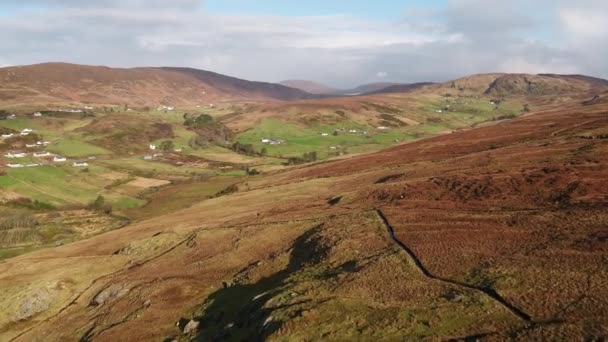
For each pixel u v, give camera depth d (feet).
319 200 275.80
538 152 273.95
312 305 116.37
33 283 224.12
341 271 141.90
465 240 147.74
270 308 122.62
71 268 242.78
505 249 134.92
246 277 176.14
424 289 117.80
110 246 284.00
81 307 205.46
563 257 120.78
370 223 185.57
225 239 232.32
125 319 172.55
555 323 93.40
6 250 380.99
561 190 184.96
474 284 116.26
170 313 167.53
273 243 207.72
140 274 216.13
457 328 98.99
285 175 418.51
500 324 97.55
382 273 131.95
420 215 185.68
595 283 104.83
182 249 236.84
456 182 228.43
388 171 325.83
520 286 110.42
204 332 140.15
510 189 201.67
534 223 151.94
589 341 85.71
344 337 102.58
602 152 233.76
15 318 205.57
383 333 101.40
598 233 131.64
